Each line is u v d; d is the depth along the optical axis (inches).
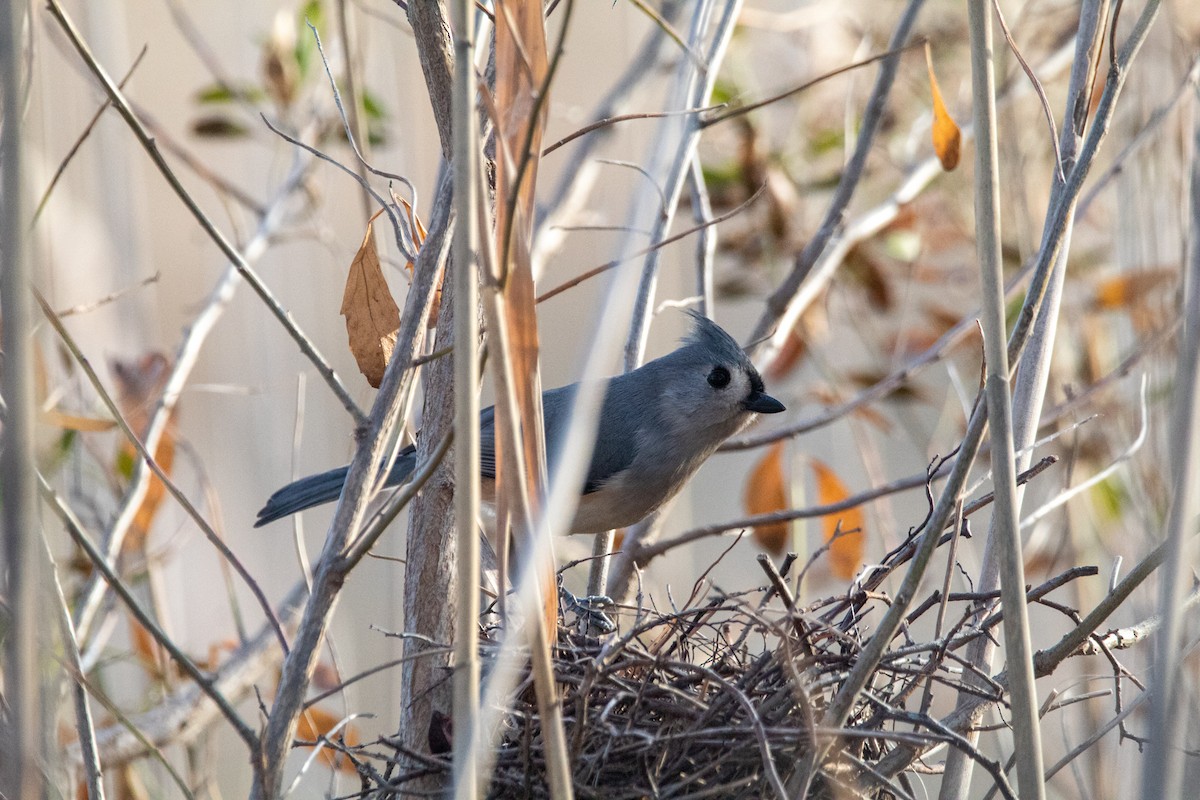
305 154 344.5
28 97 166.7
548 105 157.9
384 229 340.2
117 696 336.2
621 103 364.2
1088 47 203.0
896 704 195.5
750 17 370.0
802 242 382.6
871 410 361.4
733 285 393.1
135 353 345.7
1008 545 165.2
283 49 347.3
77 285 323.9
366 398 388.2
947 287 417.7
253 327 390.3
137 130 177.9
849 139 350.6
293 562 390.0
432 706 192.2
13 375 141.6
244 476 382.3
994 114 166.1
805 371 429.7
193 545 370.3
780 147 392.5
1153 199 310.5
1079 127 202.7
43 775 164.4
